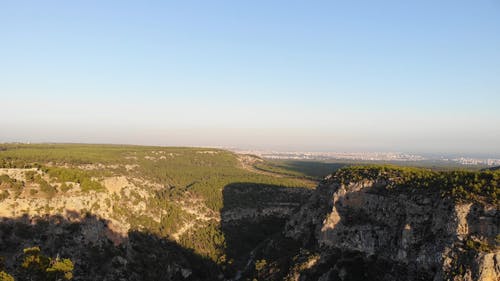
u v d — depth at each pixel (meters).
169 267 128.75
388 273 97.81
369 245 107.62
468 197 88.12
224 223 181.38
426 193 100.50
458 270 79.94
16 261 85.50
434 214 93.44
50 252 93.12
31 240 92.19
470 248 80.88
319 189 143.25
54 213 100.81
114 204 131.62
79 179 116.69
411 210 100.75
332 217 119.81
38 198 101.12
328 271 109.25
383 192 114.25
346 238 113.31
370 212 114.25
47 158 187.38
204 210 186.62
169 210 167.25
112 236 114.06
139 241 128.50
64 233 99.44
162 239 143.88
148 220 146.00
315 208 135.75
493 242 79.56
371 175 124.38
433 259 87.31
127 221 132.75
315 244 120.38
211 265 148.38
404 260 95.50
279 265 122.88
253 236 174.50
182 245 152.75
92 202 114.06
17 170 105.19
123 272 105.88
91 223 108.06
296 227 137.25
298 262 116.25
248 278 127.81
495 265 76.94
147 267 118.06
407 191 106.94
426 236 93.25
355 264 106.88
